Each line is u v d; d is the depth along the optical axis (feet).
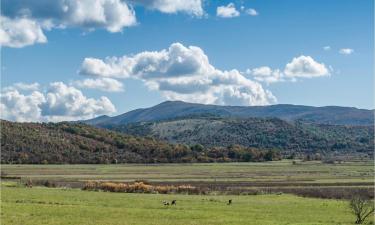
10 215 206.18
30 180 396.98
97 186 346.33
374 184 428.97
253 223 199.00
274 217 220.23
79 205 245.04
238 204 266.77
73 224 191.11
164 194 325.21
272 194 333.01
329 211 246.06
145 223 196.03
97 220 200.64
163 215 216.95
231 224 196.34
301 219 216.74
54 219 200.44
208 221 203.00
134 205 252.01
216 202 274.36
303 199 304.91
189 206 252.01
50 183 380.37
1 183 374.02
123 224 193.06
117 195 306.35
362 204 220.43
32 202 252.83
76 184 395.55
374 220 220.02
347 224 205.87
